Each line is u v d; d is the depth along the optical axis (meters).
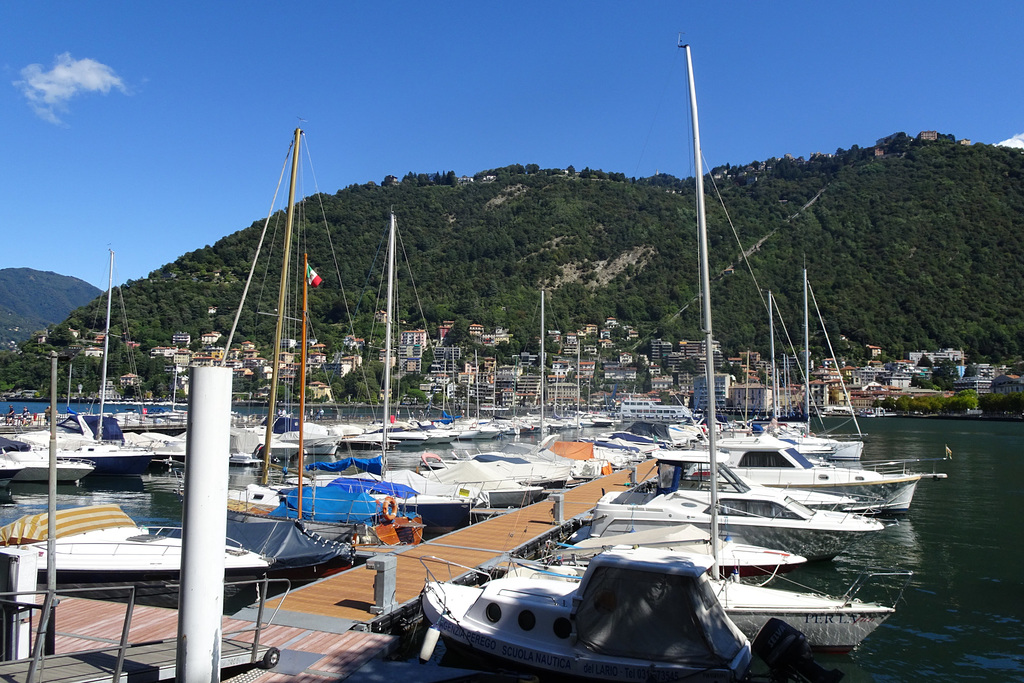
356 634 10.66
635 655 9.04
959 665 12.27
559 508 21.19
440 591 12.27
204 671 7.39
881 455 53.16
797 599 12.53
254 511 20.77
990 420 126.88
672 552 10.30
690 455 26.80
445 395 140.12
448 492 25.27
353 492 21.27
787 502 18.41
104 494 32.22
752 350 164.50
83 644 9.66
